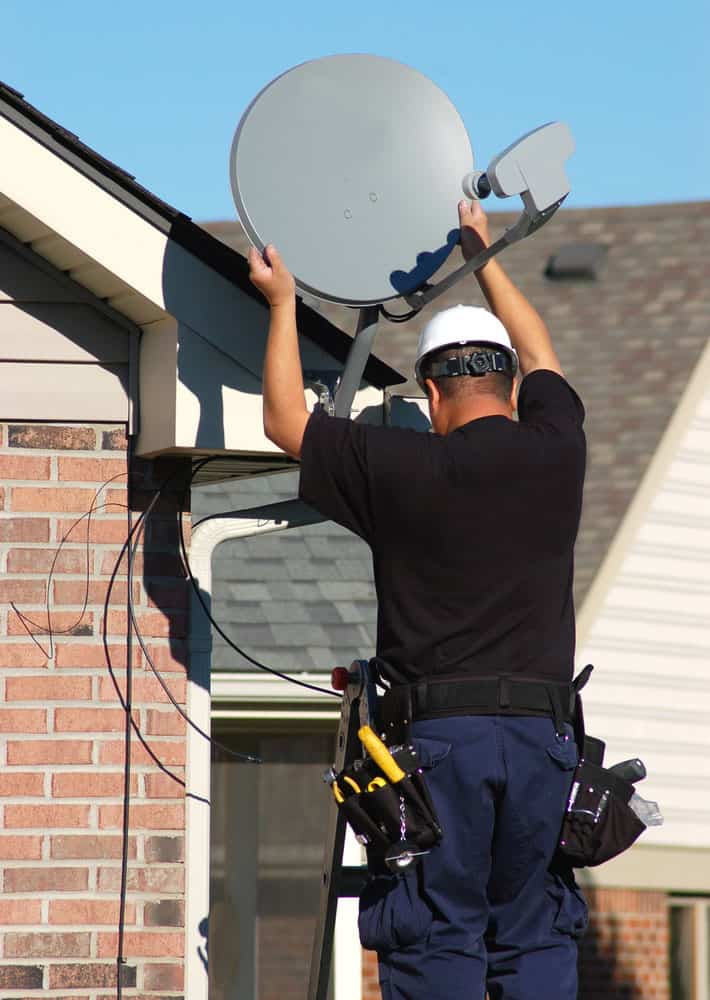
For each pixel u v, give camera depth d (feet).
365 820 44.34
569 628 46.78
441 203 56.75
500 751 44.60
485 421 46.83
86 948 59.82
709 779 132.57
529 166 50.47
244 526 63.87
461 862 44.55
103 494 62.03
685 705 134.21
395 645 45.85
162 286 58.08
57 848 60.13
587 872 126.82
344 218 54.65
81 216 57.41
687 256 167.94
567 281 164.25
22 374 61.26
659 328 157.07
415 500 45.44
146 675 61.82
